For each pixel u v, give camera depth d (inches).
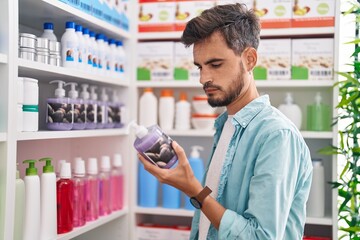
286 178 43.4
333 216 77.2
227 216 43.5
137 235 88.7
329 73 79.1
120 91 87.8
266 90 91.5
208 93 47.1
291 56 80.9
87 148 89.4
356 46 79.1
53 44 62.1
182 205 90.0
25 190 55.4
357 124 78.5
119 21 82.4
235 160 48.3
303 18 79.8
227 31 45.1
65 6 62.7
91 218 72.6
